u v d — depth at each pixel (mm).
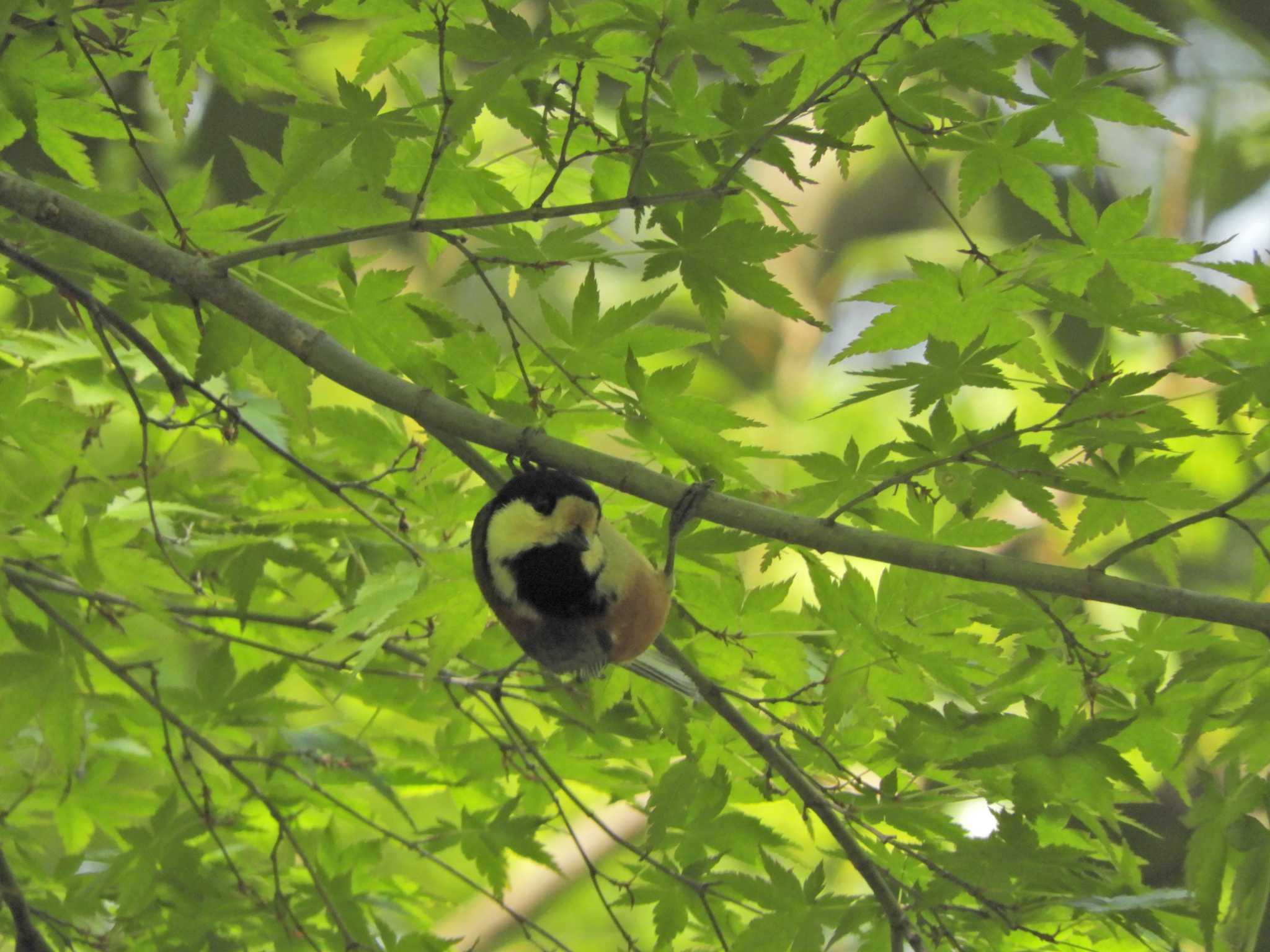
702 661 1562
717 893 1559
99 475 1517
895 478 1454
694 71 1481
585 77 1493
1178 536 1505
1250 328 1455
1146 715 1525
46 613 1545
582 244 1481
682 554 1520
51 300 1731
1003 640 1549
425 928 1683
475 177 1521
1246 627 1430
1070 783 1481
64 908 1597
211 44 1496
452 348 1518
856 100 1441
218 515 1633
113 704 1599
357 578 1620
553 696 1596
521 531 1477
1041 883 1492
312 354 1468
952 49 1437
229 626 1682
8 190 1460
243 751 1719
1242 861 1479
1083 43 1462
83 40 1502
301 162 1443
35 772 1659
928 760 1516
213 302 1466
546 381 1520
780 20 1413
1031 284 1485
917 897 1506
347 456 1652
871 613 1529
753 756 1588
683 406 1482
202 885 1604
